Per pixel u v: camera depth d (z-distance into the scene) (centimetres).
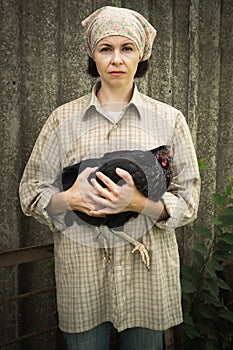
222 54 274
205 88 269
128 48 149
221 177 288
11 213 210
